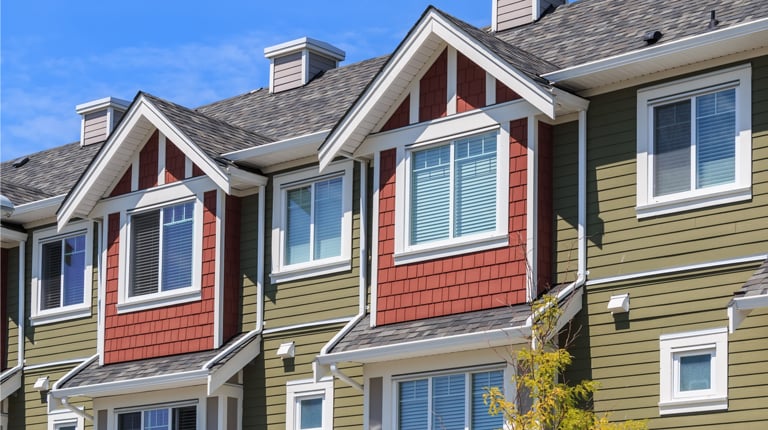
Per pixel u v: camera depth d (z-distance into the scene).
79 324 28.11
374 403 22.48
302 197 25.11
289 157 25.00
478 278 21.62
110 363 26.38
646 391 20.08
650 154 20.70
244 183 25.36
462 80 22.33
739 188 19.75
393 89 22.86
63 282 28.66
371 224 23.94
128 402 25.91
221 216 25.28
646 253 20.48
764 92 19.77
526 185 21.36
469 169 22.12
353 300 23.89
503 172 21.62
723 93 20.20
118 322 26.41
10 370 28.89
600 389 20.50
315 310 24.38
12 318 29.41
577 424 18.50
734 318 17.84
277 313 24.88
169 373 24.59
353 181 24.34
